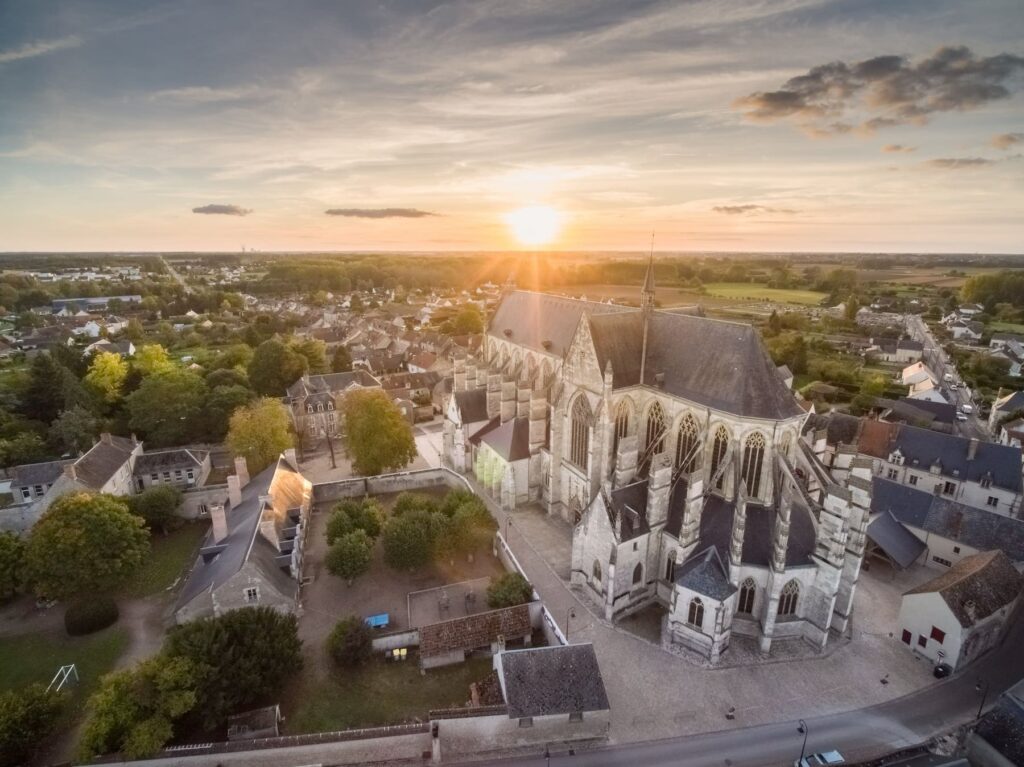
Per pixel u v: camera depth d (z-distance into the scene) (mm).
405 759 53219
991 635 64562
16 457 102688
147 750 48438
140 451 106938
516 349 114250
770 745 53812
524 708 52812
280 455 99688
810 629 65250
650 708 57656
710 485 70562
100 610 68938
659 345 80500
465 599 74250
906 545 80188
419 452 124688
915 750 52781
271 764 51656
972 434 133125
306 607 72875
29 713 51375
